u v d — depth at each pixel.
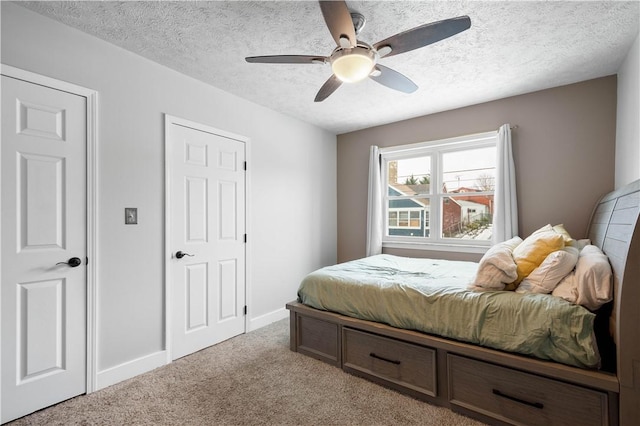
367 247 3.96
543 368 1.48
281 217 3.51
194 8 1.72
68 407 1.80
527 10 1.74
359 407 1.81
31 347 1.74
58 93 1.85
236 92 2.93
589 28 1.90
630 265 1.30
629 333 1.29
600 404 1.37
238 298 2.98
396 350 1.99
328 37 2.02
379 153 3.96
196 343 2.60
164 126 2.39
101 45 2.04
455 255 3.40
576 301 1.50
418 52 2.19
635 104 2.02
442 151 3.54
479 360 1.70
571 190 2.73
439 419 1.71
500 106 3.09
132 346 2.18
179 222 2.50
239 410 1.78
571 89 2.73
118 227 2.11
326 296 2.39
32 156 1.75
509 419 1.60
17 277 1.69
